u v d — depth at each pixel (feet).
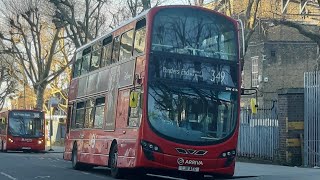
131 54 52.42
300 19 124.47
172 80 48.19
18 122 123.24
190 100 48.29
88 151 63.87
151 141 46.78
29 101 190.29
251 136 75.97
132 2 107.45
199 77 48.96
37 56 145.38
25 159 93.86
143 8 96.68
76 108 72.23
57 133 187.52
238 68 50.42
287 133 67.00
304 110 65.16
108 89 58.44
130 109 50.57
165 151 46.85
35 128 123.75
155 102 47.47
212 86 49.08
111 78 57.98
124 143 51.03
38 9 133.49
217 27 50.67
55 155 113.39
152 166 46.78
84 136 66.33
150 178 58.29
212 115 48.57
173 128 47.39
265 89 130.21
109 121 56.65
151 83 47.65
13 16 139.54
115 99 55.52
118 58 56.65
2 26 141.08
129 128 50.14
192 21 50.03
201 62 49.29
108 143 56.24
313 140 63.82
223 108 49.06
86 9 110.52
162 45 48.62
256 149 74.64
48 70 145.79
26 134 122.42
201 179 53.67
